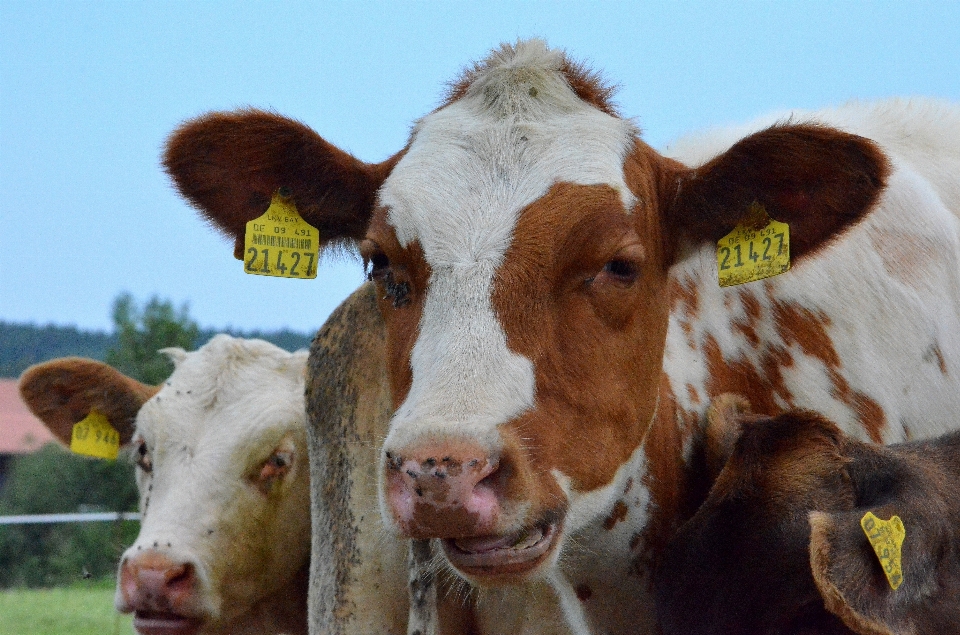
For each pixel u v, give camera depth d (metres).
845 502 3.96
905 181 5.49
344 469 5.03
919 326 5.31
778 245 4.28
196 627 6.41
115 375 7.60
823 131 4.07
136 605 6.25
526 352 3.72
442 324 3.75
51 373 7.56
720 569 4.10
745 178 4.23
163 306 22.62
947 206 5.75
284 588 6.78
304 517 6.73
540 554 3.64
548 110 4.17
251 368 6.95
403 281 3.98
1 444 39.19
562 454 3.74
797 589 3.95
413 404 3.58
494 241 3.81
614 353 3.96
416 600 4.61
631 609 4.70
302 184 4.55
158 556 6.25
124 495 20.97
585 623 4.70
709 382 4.94
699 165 4.71
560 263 3.85
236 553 6.51
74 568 19.25
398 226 3.95
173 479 6.55
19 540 19.70
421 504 3.39
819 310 5.17
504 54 4.39
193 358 7.06
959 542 3.83
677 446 4.73
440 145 4.08
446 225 3.86
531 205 3.88
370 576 4.89
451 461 3.37
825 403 5.13
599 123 4.14
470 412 3.50
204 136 4.50
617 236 3.93
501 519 3.46
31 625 12.66
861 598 3.41
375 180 4.50
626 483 4.28
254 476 6.59
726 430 4.65
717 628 4.08
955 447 4.22
